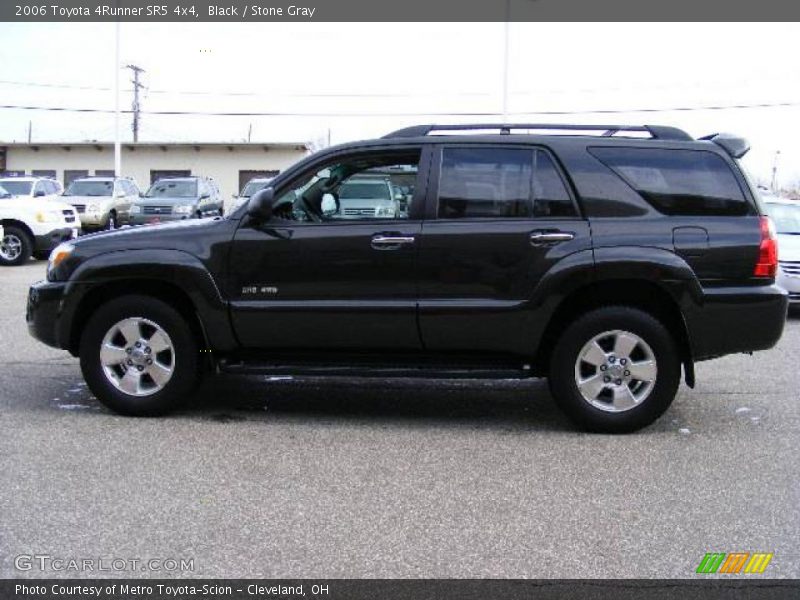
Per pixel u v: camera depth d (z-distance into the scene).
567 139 5.64
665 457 5.19
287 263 5.63
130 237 5.85
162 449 5.25
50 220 17.20
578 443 5.48
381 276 5.57
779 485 4.69
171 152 45.09
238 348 5.81
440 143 5.70
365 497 4.46
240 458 5.10
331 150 5.76
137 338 5.86
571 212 5.52
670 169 5.57
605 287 5.59
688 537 3.98
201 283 5.67
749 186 5.55
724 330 5.43
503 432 5.75
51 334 5.93
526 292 5.48
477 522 4.14
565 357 5.57
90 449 5.22
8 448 5.23
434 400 6.65
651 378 5.55
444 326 5.55
